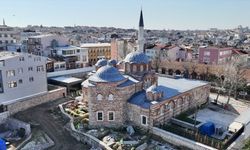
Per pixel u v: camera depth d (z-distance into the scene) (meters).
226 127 50.31
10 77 59.72
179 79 68.44
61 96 70.38
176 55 120.62
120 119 49.78
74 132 48.03
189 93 57.81
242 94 71.88
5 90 58.72
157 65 105.50
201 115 57.44
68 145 45.31
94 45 121.25
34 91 66.31
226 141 41.69
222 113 59.31
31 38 103.94
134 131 47.78
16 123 53.06
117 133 47.25
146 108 46.47
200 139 42.03
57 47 102.81
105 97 48.66
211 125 47.12
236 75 73.50
